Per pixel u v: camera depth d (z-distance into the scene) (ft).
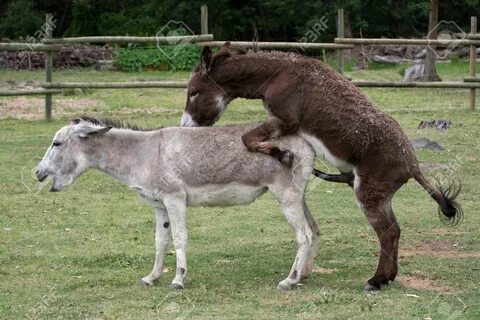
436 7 83.15
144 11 126.31
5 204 40.24
